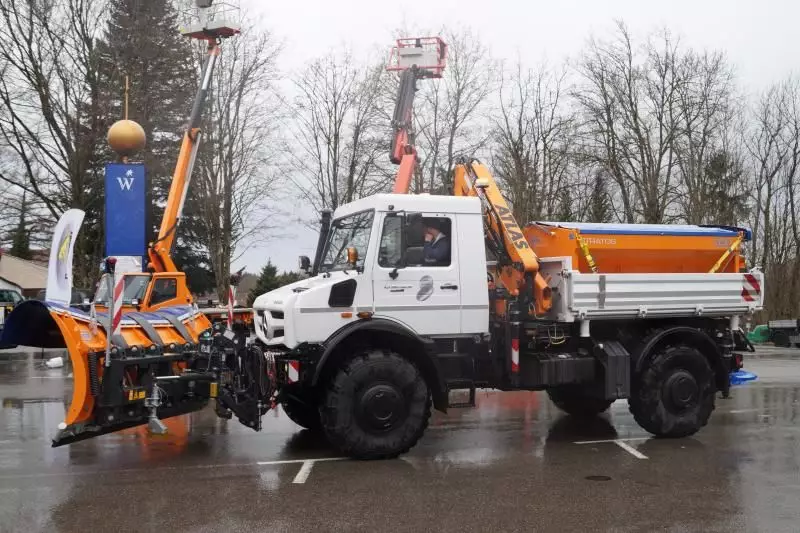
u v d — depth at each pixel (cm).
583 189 3344
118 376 684
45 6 2475
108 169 1628
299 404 909
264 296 847
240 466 728
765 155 3791
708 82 3316
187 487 646
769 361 2059
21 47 2530
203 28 1616
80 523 545
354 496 616
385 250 772
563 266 836
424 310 780
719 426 959
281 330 771
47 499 609
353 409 729
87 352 682
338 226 859
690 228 932
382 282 766
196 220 3039
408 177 1513
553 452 796
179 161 1571
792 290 3753
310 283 789
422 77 1769
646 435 896
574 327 858
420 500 604
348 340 766
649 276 860
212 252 2900
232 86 2867
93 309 696
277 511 573
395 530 527
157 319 786
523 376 839
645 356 855
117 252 1631
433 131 3089
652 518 556
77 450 811
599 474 695
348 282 754
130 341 718
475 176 928
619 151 3341
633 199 3447
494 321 831
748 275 923
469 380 802
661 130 3341
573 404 1038
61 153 2616
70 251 698
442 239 797
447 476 685
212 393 742
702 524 541
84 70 2609
